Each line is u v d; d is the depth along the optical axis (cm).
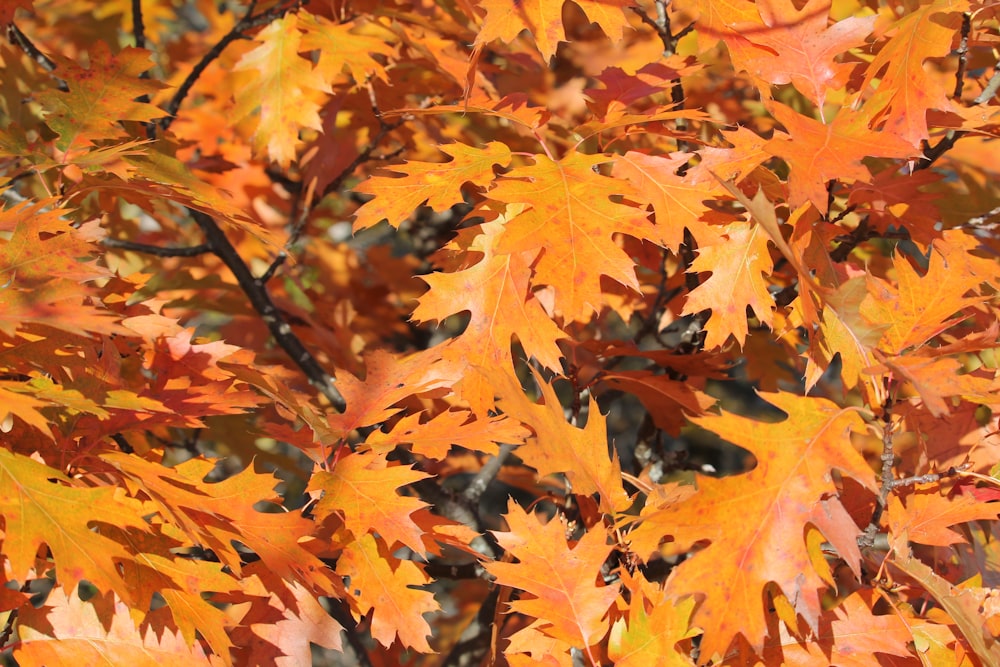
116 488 203
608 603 206
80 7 322
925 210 221
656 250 242
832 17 250
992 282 219
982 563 216
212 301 268
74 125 220
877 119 216
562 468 207
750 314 246
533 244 207
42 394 199
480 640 249
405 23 251
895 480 205
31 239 204
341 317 281
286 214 308
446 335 349
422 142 260
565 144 252
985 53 241
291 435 213
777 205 217
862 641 206
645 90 222
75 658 202
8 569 200
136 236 288
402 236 380
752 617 199
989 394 201
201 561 205
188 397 212
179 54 302
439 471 262
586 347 227
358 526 208
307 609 211
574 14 272
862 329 203
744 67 216
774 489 201
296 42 245
